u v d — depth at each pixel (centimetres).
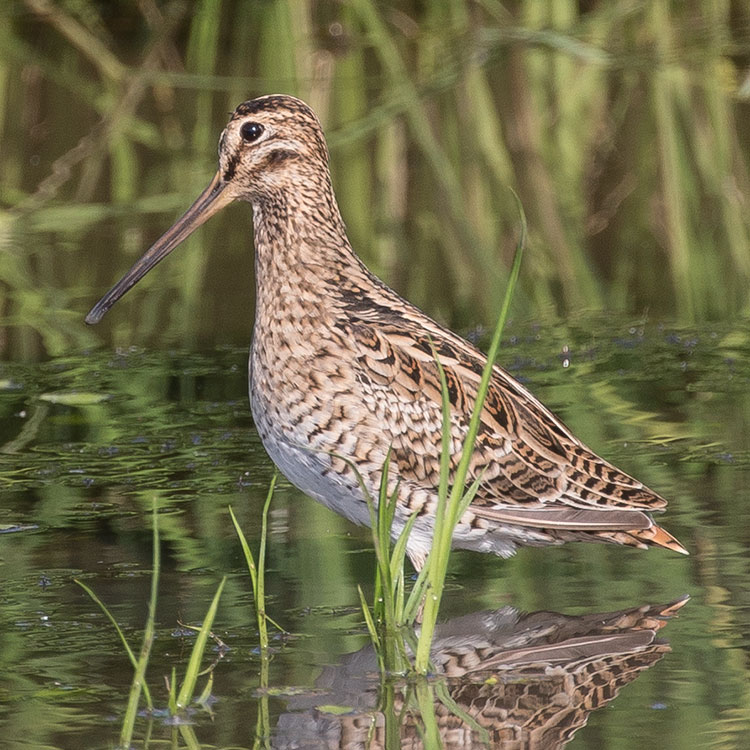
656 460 1130
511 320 1510
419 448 970
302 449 980
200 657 752
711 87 2152
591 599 896
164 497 1097
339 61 2242
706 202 1838
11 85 2164
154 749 705
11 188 1877
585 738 707
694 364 1377
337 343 969
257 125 1012
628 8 2241
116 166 1952
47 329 1483
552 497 981
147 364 1397
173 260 1689
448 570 965
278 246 1005
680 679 776
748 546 964
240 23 2281
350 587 927
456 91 2162
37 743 711
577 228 1777
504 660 808
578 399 1284
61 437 1228
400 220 1792
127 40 2278
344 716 741
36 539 1016
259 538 1016
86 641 847
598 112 2127
